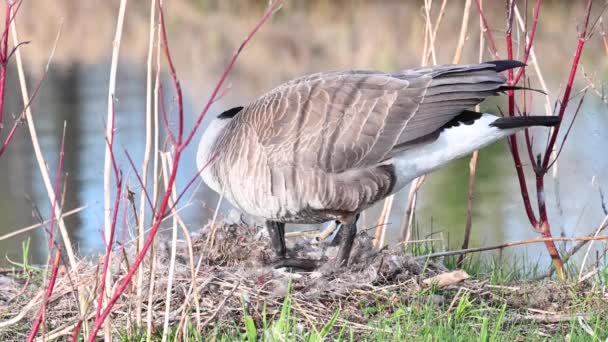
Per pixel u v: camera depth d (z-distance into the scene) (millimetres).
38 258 14641
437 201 18094
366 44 30422
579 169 19422
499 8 32531
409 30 31859
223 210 16828
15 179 18172
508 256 14570
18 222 16281
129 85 26531
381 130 10484
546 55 27922
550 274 12359
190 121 21438
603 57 27625
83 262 11562
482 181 19094
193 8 36031
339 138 10453
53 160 19266
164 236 13539
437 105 10555
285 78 27125
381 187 10656
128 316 9484
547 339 9445
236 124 11109
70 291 10445
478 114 10844
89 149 19844
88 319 9508
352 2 36125
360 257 11539
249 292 10359
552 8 32688
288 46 30734
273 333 9180
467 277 10516
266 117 10664
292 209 10766
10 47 25406
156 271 10602
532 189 18422
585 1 33250
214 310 10016
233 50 30953
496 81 10602
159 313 10000
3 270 12508
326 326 9164
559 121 10578
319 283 10578
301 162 10461
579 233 15836
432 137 10617
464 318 9922
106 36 33156
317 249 12320
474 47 28469
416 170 10859
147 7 37062
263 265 11430
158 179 9508
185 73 28016
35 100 24516
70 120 22281
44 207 16750
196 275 10367
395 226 16781
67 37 32688
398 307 10180
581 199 17688
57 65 29062
